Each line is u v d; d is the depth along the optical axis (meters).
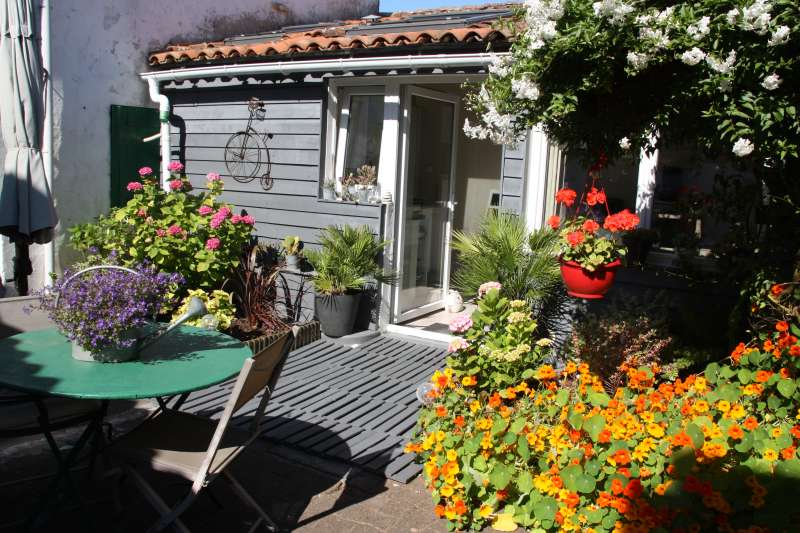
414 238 7.21
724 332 4.81
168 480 3.88
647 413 3.28
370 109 6.84
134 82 7.95
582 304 5.50
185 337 3.74
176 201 6.73
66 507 3.51
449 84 7.11
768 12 3.04
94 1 7.42
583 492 3.07
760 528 2.74
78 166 7.47
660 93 3.66
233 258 6.53
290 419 4.70
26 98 6.17
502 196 5.95
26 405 3.45
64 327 3.12
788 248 4.19
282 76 6.94
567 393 3.54
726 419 3.14
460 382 4.59
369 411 4.91
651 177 5.39
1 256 7.20
